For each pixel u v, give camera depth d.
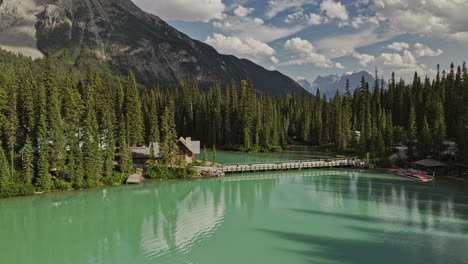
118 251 36.09
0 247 37.47
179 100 154.12
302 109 169.75
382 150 89.31
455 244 36.72
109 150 67.00
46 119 61.25
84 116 72.81
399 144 99.38
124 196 59.03
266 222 45.00
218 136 137.88
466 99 91.94
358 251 35.22
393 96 137.38
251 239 38.94
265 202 55.09
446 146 80.00
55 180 61.41
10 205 52.78
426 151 82.50
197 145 89.00
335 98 160.50
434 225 42.88
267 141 126.19
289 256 34.16
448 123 93.62
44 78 74.19
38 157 60.34
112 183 65.88
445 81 119.56
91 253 35.72
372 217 46.47
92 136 65.12
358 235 39.78
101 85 93.81
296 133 169.62
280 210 50.56
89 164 63.78
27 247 37.44
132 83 98.44
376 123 114.56
